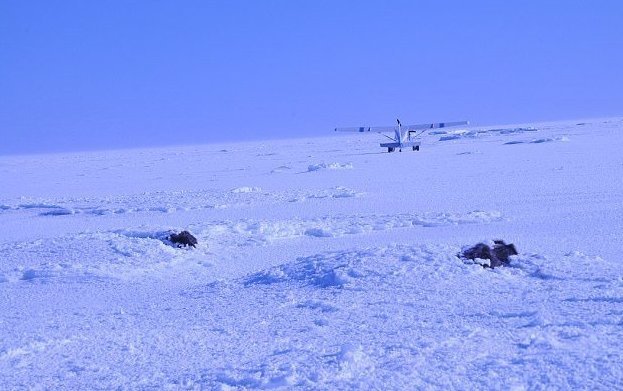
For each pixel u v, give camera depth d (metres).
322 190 31.16
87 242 16.39
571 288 9.46
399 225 19.22
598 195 23.92
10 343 8.46
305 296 10.30
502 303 8.91
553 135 81.62
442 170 40.53
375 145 97.00
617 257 12.68
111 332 8.91
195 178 48.28
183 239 16.47
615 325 7.34
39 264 14.84
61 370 7.21
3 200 37.81
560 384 5.54
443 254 11.35
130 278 13.53
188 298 11.27
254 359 7.10
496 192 26.95
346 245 16.38
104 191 41.53
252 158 79.12
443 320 8.21
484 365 6.18
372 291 10.08
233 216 24.02
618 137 68.56
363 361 6.57
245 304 10.26
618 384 5.43
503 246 11.66
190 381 6.45
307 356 6.98
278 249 16.48
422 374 6.05
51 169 80.19
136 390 6.36
